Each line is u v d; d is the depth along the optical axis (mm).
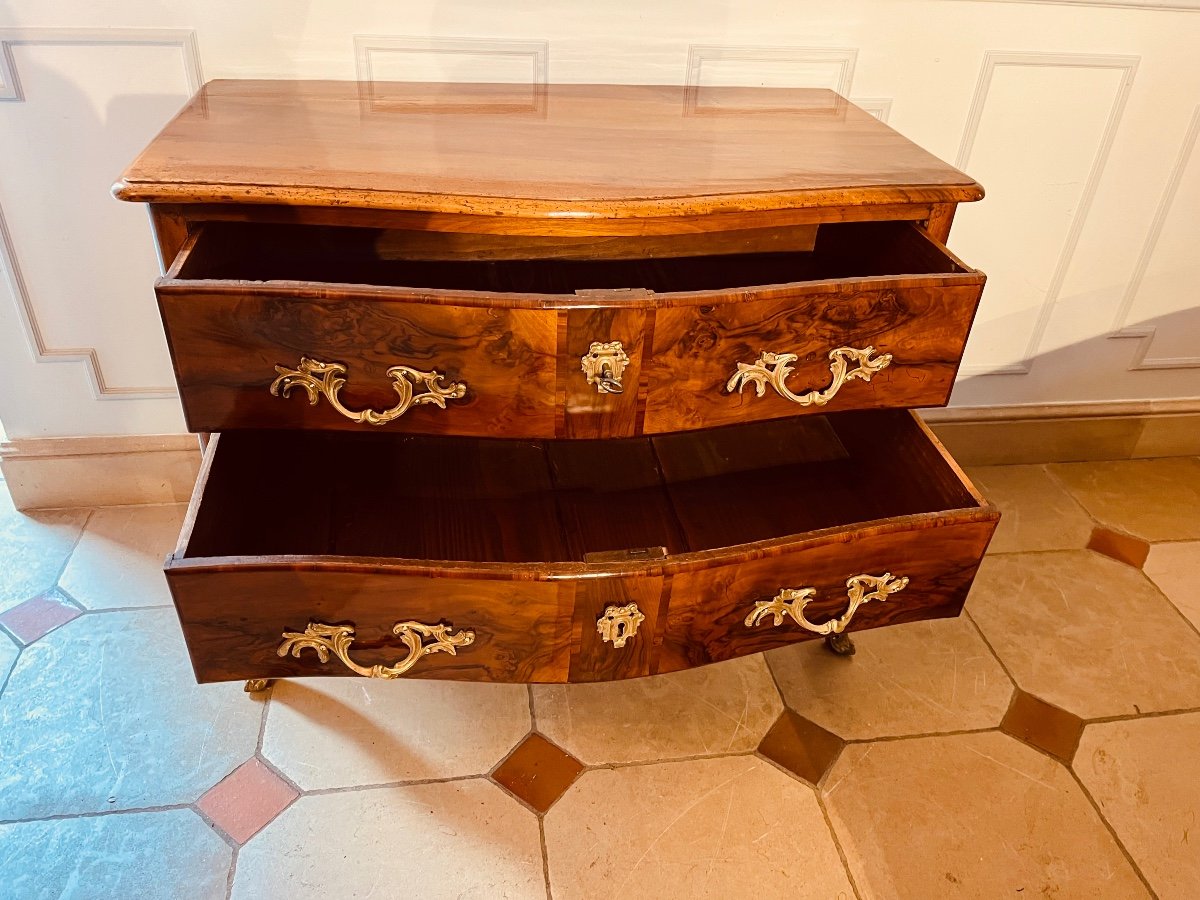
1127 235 1415
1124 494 1562
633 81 1177
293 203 764
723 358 825
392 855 941
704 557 827
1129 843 999
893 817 1012
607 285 1030
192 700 1089
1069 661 1225
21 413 1279
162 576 1252
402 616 817
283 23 1064
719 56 1174
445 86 1108
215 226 857
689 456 1121
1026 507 1516
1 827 935
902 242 959
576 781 1030
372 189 772
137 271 1203
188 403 790
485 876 928
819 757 1074
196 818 962
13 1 1000
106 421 1312
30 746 1020
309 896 899
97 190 1138
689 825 991
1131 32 1238
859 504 1058
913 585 934
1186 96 1300
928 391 917
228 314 740
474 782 1022
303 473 1033
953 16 1191
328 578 782
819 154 940
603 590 813
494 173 825
